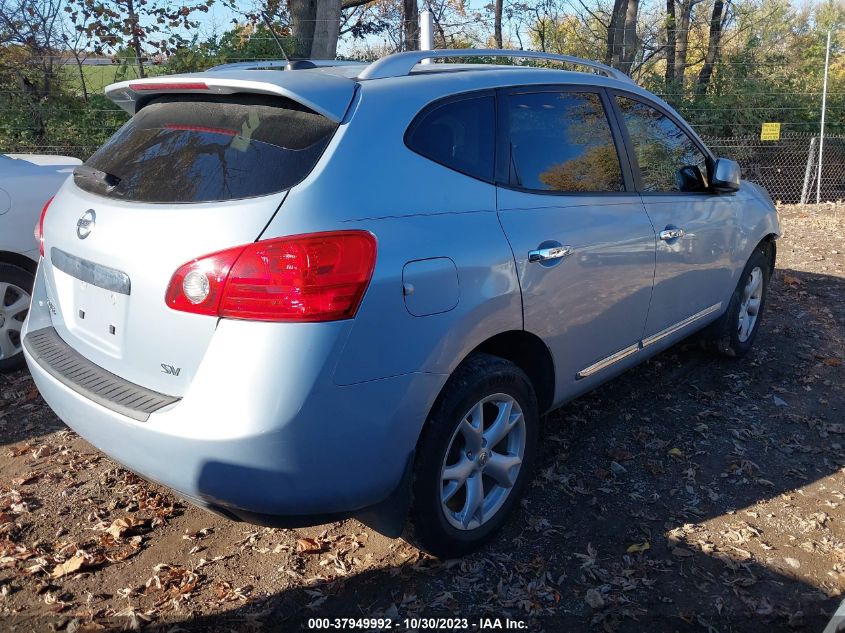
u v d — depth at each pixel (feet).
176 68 33.04
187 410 7.38
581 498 11.00
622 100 12.40
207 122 8.68
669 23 55.01
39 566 9.41
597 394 14.61
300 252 7.26
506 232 9.27
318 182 7.67
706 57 57.06
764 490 11.31
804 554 9.77
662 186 12.82
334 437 7.54
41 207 15.31
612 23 53.31
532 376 10.60
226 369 7.23
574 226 10.32
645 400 14.38
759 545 9.93
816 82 46.19
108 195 8.75
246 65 10.86
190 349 7.50
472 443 9.16
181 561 9.57
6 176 15.02
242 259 7.23
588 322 10.82
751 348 17.12
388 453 8.04
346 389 7.52
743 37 58.18
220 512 7.87
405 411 8.07
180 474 7.49
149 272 7.73
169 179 8.25
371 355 7.66
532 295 9.53
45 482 11.39
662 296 12.58
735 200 14.76
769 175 43.42
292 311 7.20
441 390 8.64
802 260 25.49
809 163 39.11
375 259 7.67
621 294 11.39
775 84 45.50
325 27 33.53
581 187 10.90
